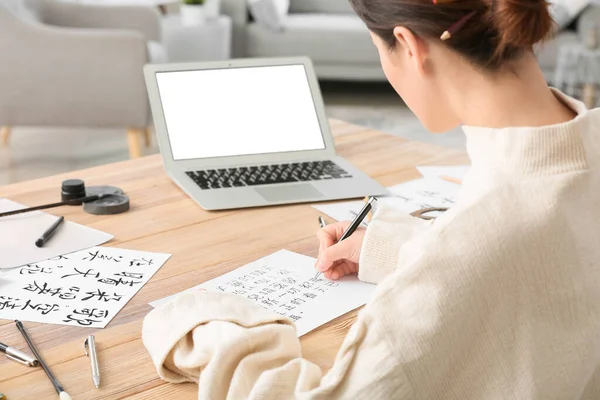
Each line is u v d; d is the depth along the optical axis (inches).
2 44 136.3
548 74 186.2
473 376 26.4
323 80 215.2
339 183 55.4
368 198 49.3
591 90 183.6
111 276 41.4
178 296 34.9
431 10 28.1
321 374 30.3
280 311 38.2
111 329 36.3
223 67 60.0
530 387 26.2
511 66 28.3
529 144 27.4
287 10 202.2
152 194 53.4
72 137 161.9
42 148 153.1
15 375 32.4
